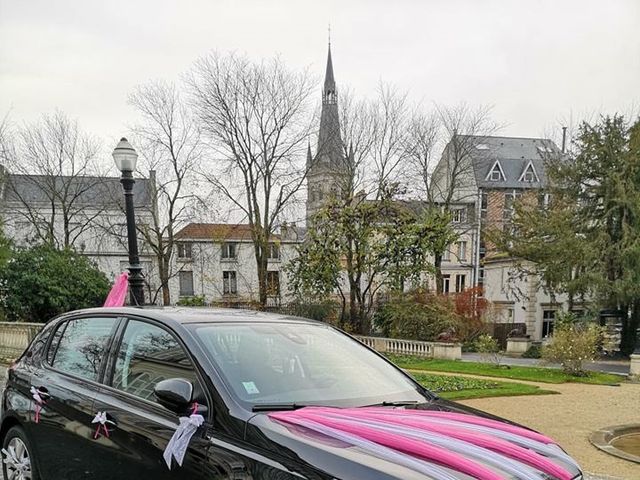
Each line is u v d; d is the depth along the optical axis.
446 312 25.69
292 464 2.33
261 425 2.60
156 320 3.53
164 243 37.62
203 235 43.97
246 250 47.56
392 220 25.03
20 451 4.33
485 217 53.47
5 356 14.52
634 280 28.89
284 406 2.87
